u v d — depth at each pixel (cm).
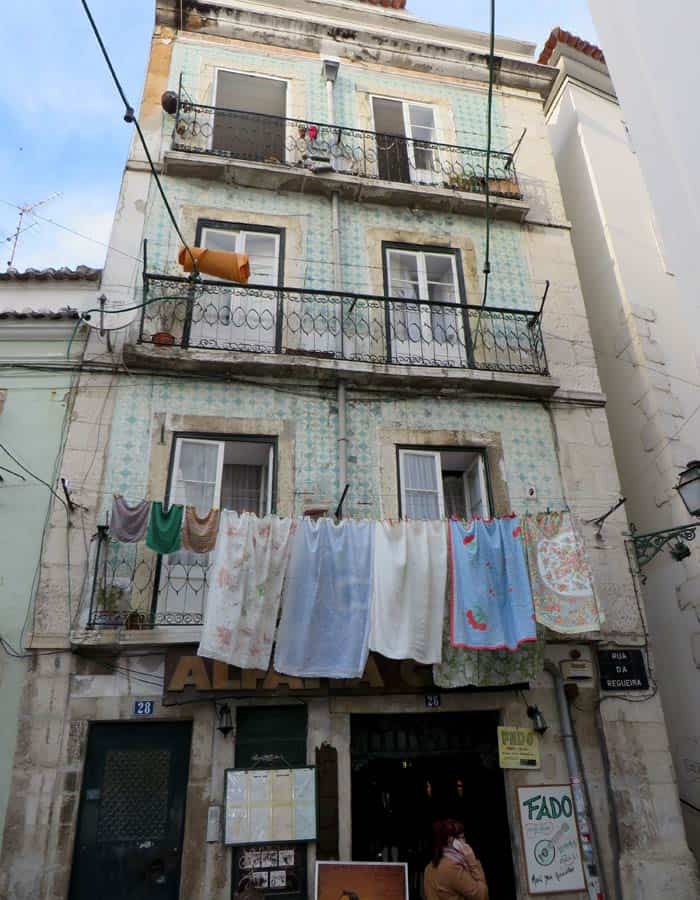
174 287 802
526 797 655
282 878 585
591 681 709
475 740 686
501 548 639
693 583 829
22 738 586
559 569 624
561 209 1005
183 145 888
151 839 589
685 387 940
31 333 745
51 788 576
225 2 1016
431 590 626
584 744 686
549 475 805
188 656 623
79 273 786
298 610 611
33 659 612
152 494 698
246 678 620
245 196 894
